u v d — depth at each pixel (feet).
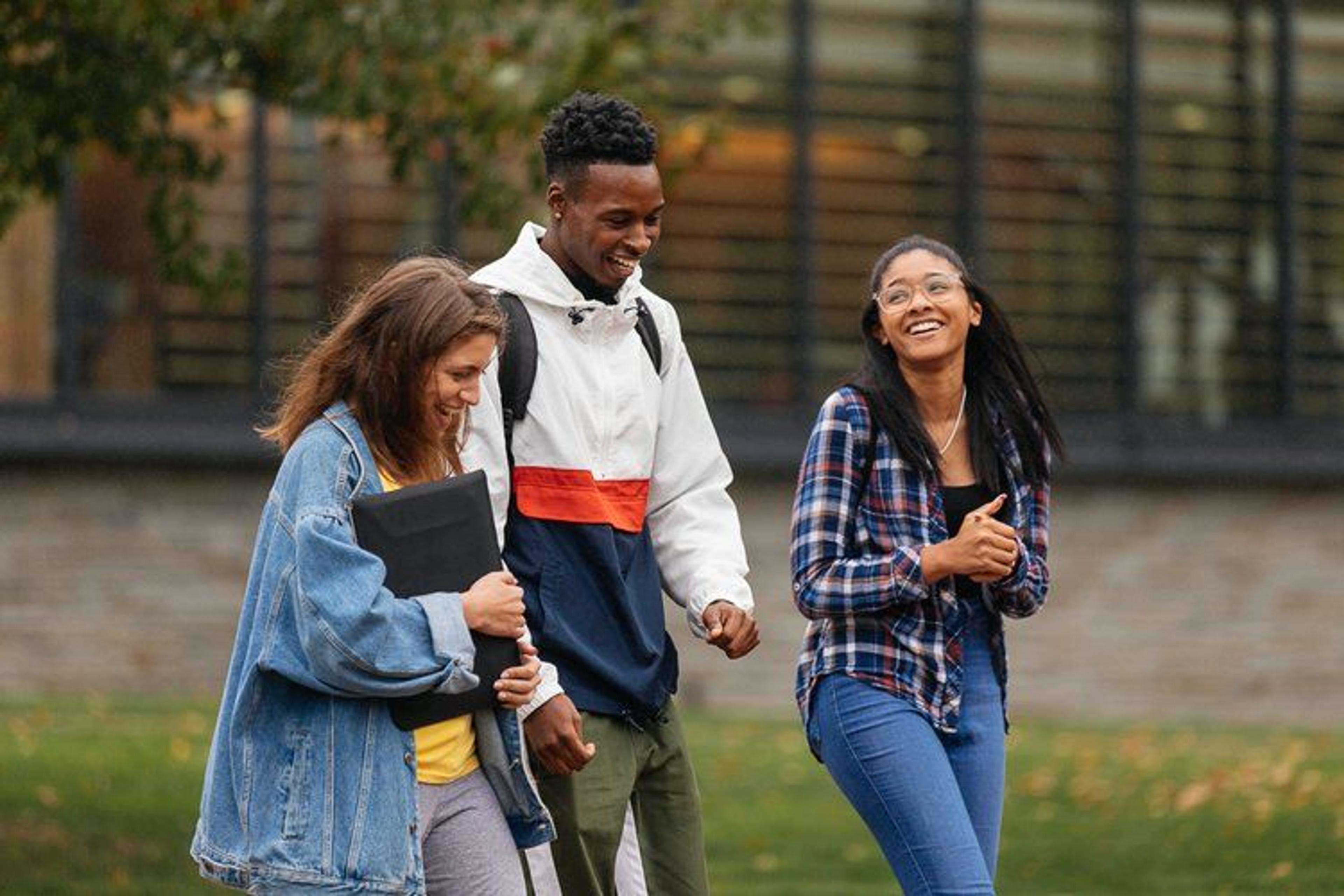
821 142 150.00
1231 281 158.20
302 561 40.63
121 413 137.59
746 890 80.23
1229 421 158.20
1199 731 138.00
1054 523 155.43
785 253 149.18
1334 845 90.12
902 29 151.64
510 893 42.70
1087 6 155.02
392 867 40.78
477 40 80.89
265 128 138.72
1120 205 155.43
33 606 138.31
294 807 40.73
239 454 138.41
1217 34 157.69
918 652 49.47
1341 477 158.20
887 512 50.01
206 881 77.87
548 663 47.26
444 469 43.88
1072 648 155.43
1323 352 159.53
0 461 137.59
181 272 81.66
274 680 41.22
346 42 77.51
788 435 148.05
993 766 50.19
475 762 43.27
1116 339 155.63
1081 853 88.79
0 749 104.47
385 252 140.97
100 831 85.81
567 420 48.03
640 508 49.34
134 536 139.64
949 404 51.01
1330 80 159.84
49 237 136.87
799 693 50.83
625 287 49.49
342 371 42.24
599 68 79.87
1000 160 153.28
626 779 48.57
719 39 84.38
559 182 47.93
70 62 76.38
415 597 41.50
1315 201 159.53
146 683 139.64
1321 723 158.51
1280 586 159.02
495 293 47.44
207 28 78.54
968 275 50.75
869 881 82.79
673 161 82.28
